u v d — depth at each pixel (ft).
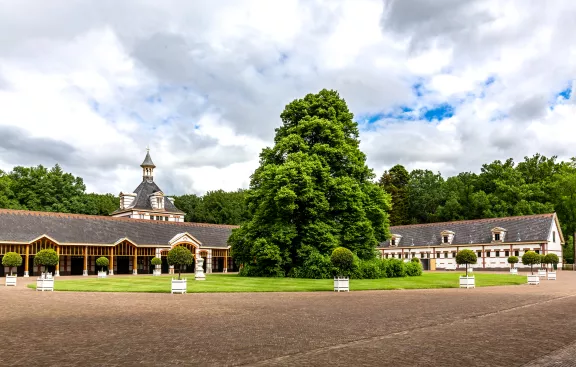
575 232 265.34
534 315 54.49
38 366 29.14
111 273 187.42
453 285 110.22
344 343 36.68
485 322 48.44
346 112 160.45
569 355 32.65
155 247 200.85
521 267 238.68
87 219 194.49
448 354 32.81
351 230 139.23
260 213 144.05
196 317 51.52
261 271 145.89
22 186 261.85
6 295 81.56
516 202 292.61
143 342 36.83
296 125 157.69
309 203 137.80
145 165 277.44
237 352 33.24
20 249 165.89
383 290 96.12
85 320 49.11
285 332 41.60
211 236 229.66
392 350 34.12
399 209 351.25
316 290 93.20
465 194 326.44
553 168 307.58
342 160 149.48
